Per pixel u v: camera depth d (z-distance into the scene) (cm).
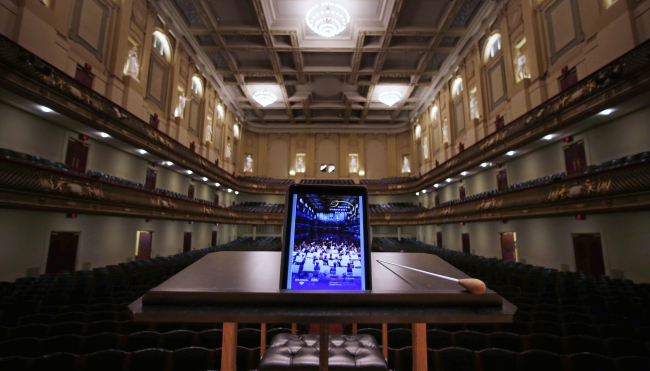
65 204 700
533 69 1042
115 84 987
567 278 739
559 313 413
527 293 559
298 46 1497
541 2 1030
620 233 825
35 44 727
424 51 1534
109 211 834
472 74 1444
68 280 674
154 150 1107
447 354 259
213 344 316
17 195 596
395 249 1602
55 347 288
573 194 748
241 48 1520
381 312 85
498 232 1337
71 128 883
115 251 1070
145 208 990
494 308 91
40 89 657
